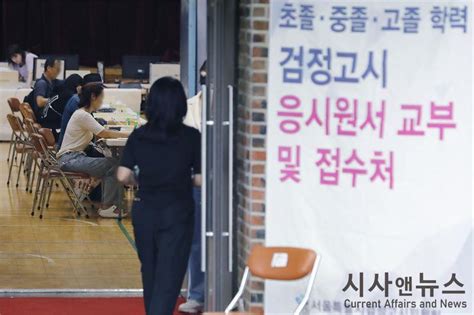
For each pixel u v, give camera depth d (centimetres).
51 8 2906
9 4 2884
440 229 746
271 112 736
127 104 1902
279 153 739
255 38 739
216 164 752
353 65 734
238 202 785
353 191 742
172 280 752
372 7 731
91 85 1316
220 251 760
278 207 743
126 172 754
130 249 1178
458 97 738
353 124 738
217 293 765
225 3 757
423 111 737
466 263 750
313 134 738
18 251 1152
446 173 742
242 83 765
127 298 965
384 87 735
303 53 733
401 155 740
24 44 2911
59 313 909
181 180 753
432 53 734
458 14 732
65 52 2928
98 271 1066
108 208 1359
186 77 966
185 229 754
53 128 1580
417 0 731
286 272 686
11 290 978
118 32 2950
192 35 954
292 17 730
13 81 2083
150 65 2131
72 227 1293
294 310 754
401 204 743
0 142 2009
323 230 746
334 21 732
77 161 1326
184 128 759
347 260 748
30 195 1501
